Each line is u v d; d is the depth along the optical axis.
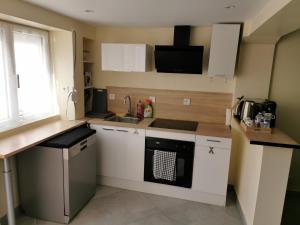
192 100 3.37
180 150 2.85
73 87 3.08
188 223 2.56
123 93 3.61
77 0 2.14
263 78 3.01
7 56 2.41
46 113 3.06
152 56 3.39
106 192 3.11
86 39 3.47
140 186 3.13
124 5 2.25
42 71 2.95
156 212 2.72
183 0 2.03
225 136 2.70
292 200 3.14
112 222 2.53
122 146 3.08
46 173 2.43
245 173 2.65
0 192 2.36
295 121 3.13
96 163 3.11
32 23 2.45
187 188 2.95
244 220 2.51
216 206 2.88
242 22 2.80
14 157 2.51
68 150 2.34
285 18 1.88
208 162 2.82
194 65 2.96
